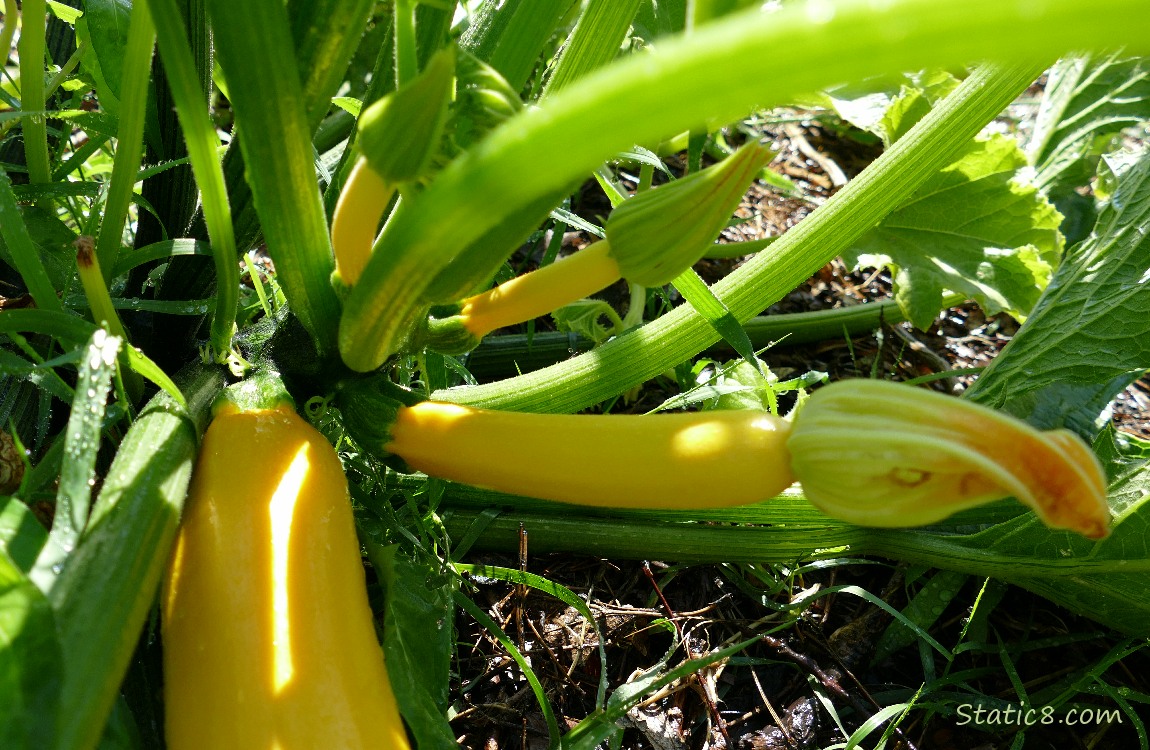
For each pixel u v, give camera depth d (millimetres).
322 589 263
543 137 164
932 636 424
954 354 600
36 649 198
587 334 500
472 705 367
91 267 284
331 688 244
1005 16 124
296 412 329
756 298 395
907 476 230
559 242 518
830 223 388
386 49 345
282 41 257
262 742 232
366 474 380
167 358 386
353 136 354
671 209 271
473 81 252
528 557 423
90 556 227
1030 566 397
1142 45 123
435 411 318
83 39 420
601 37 357
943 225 559
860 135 740
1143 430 543
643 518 417
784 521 409
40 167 388
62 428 377
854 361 521
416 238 234
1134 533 376
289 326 349
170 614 260
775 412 399
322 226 302
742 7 277
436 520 379
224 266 314
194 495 280
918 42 128
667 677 321
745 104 146
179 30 253
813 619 417
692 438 272
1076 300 454
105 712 210
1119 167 510
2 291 385
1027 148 683
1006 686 406
